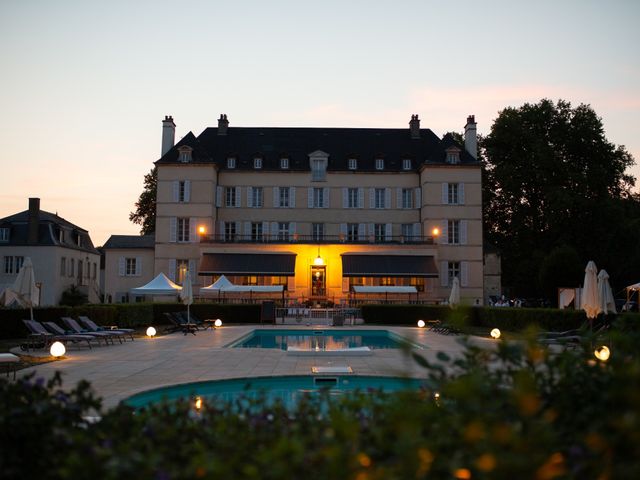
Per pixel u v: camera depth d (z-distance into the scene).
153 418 5.80
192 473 4.46
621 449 4.09
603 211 63.38
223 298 58.81
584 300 25.73
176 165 62.47
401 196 65.19
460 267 62.16
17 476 5.32
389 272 59.06
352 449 4.47
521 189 68.62
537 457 3.87
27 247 61.00
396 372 5.76
